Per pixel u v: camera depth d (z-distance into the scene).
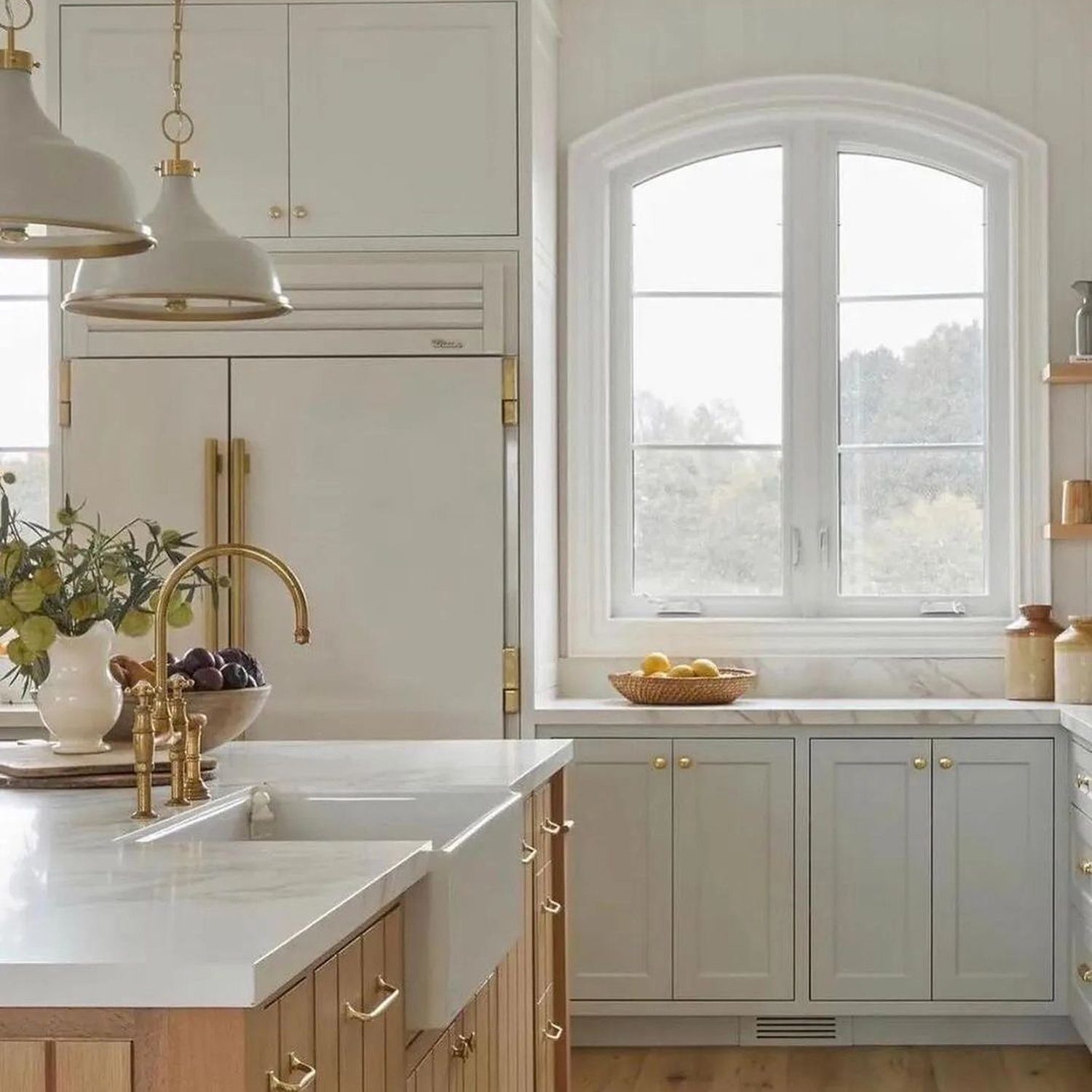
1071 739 4.48
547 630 4.86
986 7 5.08
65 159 2.13
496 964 2.52
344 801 2.80
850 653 5.08
